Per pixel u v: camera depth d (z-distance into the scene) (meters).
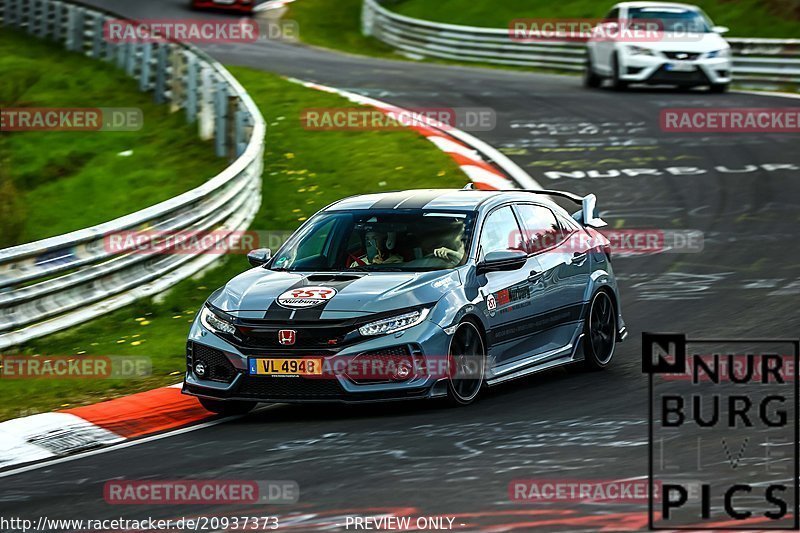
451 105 86.50
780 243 50.59
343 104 83.75
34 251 41.19
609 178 63.78
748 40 96.00
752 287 43.94
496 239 32.62
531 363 32.56
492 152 70.12
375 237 32.38
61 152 79.56
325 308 29.38
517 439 25.92
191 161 73.88
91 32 108.81
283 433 28.20
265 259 33.12
